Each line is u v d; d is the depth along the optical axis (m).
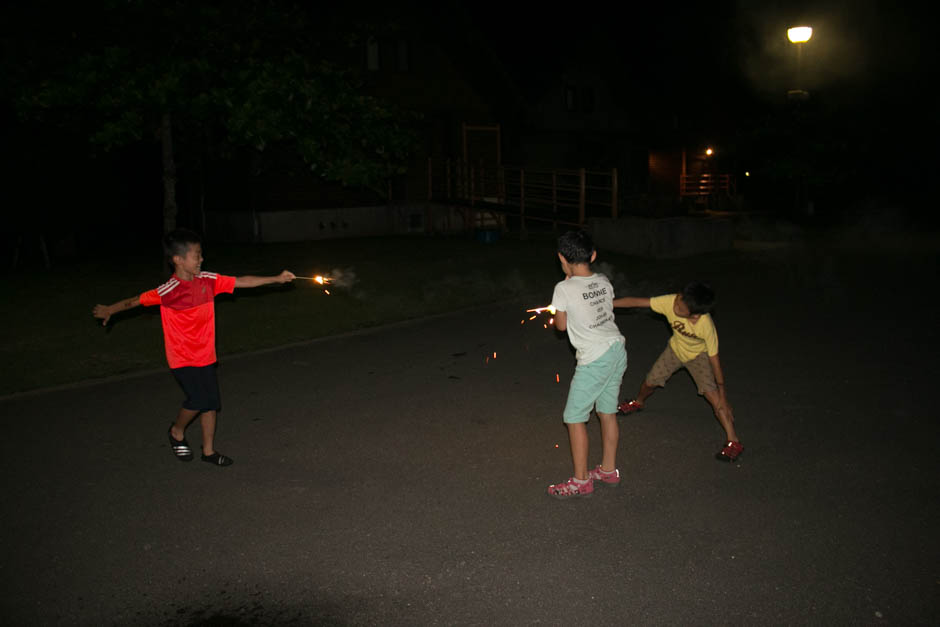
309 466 5.23
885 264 15.19
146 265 13.55
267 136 9.88
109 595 3.67
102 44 9.91
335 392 6.99
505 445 5.61
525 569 3.85
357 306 10.52
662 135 32.41
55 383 7.26
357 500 4.68
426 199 20.73
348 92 11.08
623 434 5.79
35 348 8.07
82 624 3.45
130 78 9.45
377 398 6.80
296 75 10.23
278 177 17.59
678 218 16.69
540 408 6.48
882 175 29.55
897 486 4.77
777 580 3.72
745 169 30.36
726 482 4.87
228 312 9.70
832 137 24.55
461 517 4.43
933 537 4.11
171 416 6.32
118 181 15.01
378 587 3.71
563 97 28.16
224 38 10.02
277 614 3.51
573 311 4.52
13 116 12.56
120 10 9.53
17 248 13.94
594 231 16.88
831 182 25.34
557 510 4.50
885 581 3.70
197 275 4.94
